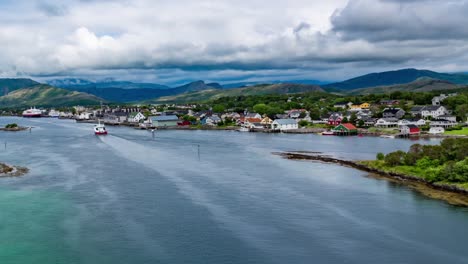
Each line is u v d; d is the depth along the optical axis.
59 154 119.19
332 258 45.97
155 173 88.62
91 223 56.88
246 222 56.88
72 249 48.62
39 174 88.50
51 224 56.59
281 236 52.03
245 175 86.69
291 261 45.28
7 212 61.69
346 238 51.34
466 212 60.16
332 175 86.50
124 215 60.03
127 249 48.47
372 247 48.75
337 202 65.94
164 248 48.69
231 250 47.97
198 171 91.06
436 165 81.69
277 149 130.88
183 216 59.38
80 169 93.94
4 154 120.06
